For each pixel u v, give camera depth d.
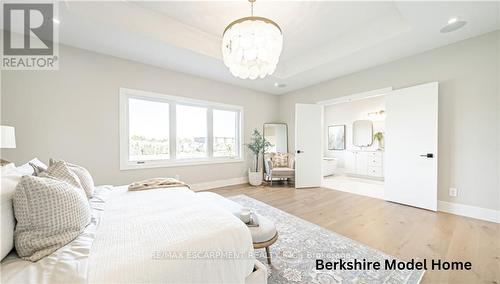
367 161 5.75
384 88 3.37
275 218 2.57
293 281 1.41
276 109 5.51
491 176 2.45
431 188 2.83
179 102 3.88
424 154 2.88
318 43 3.20
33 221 0.86
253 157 5.00
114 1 2.27
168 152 3.78
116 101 3.15
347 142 6.39
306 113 4.48
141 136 3.48
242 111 4.79
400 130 3.15
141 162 3.42
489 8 1.98
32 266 0.77
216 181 4.38
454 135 2.71
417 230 2.21
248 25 1.69
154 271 0.80
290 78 4.14
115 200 1.59
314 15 2.46
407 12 2.06
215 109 4.45
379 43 2.68
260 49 1.80
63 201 0.96
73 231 0.98
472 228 2.24
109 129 3.10
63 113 2.74
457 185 2.69
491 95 2.44
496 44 2.39
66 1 1.99
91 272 0.74
